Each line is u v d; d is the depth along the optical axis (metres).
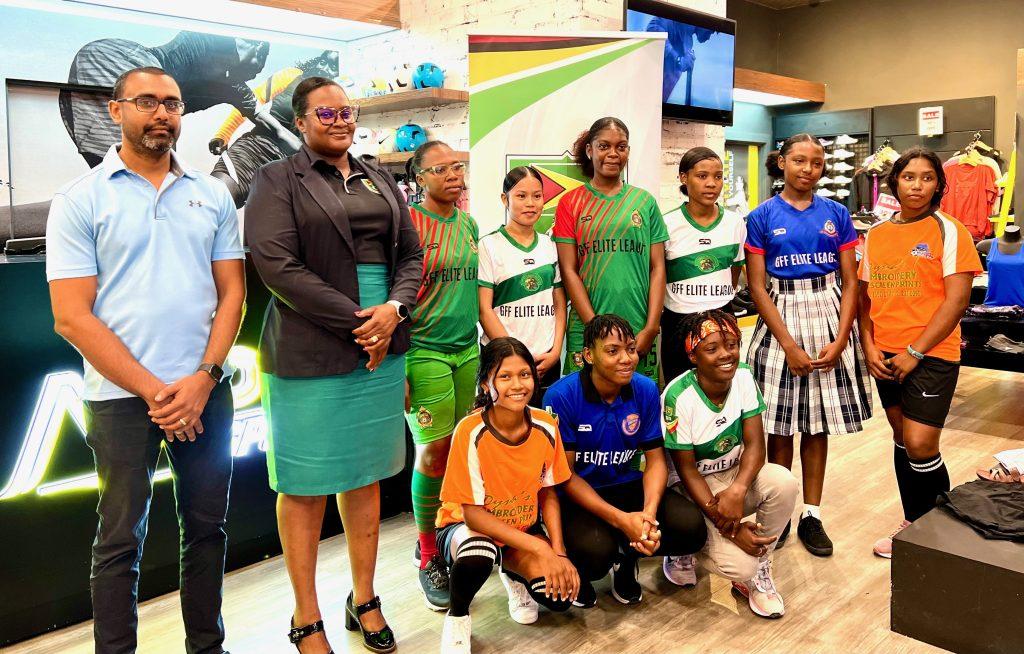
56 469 2.52
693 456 2.57
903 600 1.38
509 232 2.95
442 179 2.65
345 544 3.20
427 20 5.09
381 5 5.21
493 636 2.45
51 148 4.74
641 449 2.59
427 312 2.68
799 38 8.74
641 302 3.01
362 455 2.23
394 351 2.22
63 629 2.55
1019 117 5.87
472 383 2.81
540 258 2.97
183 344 1.98
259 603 2.70
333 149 2.16
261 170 2.14
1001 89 7.38
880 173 7.67
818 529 3.04
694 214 3.11
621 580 2.62
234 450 2.93
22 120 4.61
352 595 2.51
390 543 3.21
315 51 5.77
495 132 3.34
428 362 2.69
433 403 2.69
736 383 2.60
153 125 1.89
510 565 2.37
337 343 2.12
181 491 2.10
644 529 2.33
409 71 4.75
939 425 2.85
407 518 3.49
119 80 1.91
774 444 3.14
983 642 1.30
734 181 8.48
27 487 2.46
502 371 2.19
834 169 8.18
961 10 7.56
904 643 2.37
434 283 2.67
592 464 2.55
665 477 2.54
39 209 4.72
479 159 3.35
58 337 2.50
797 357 2.92
